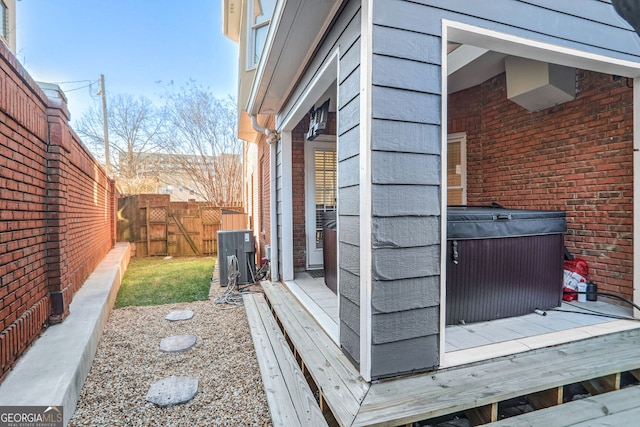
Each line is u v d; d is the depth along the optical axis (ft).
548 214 9.52
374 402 5.56
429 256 6.43
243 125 20.93
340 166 7.30
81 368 7.64
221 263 18.19
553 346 7.47
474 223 8.45
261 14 16.25
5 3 18.92
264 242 20.62
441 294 6.55
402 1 6.16
